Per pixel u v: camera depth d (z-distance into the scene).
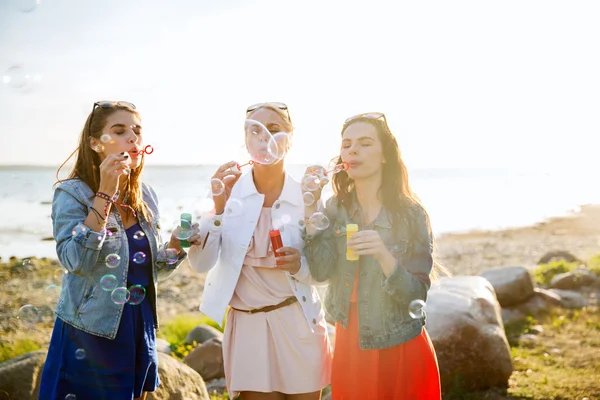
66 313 2.08
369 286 2.31
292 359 2.37
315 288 2.52
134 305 2.17
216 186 2.38
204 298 2.46
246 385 2.35
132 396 2.12
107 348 2.09
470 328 3.91
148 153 2.20
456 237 17.38
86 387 2.07
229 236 2.41
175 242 2.33
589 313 6.23
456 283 4.53
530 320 5.92
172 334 5.53
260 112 2.37
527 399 3.84
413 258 2.31
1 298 8.34
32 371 2.91
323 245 2.41
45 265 11.09
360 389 2.30
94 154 2.18
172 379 2.93
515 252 13.77
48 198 22.70
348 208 2.49
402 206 2.36
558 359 4.71
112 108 2.14
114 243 2.12
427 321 3.93
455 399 3.76
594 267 8.08
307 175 2.38
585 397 3.84
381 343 2.27
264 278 2.39
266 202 2.48
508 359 4.05
